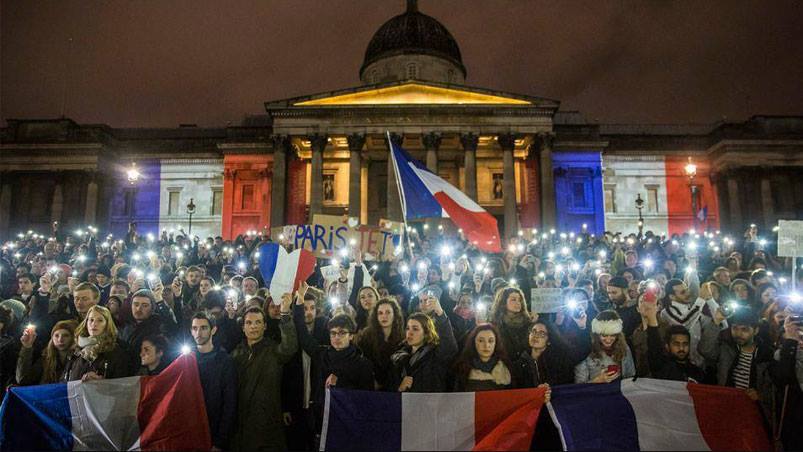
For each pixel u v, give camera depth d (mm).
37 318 12023
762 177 64750
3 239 63781
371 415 8602
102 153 66062
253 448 8750
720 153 66438
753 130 65750
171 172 69562
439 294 13242
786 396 9023
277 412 9016
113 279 15211
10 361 11000
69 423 8844
